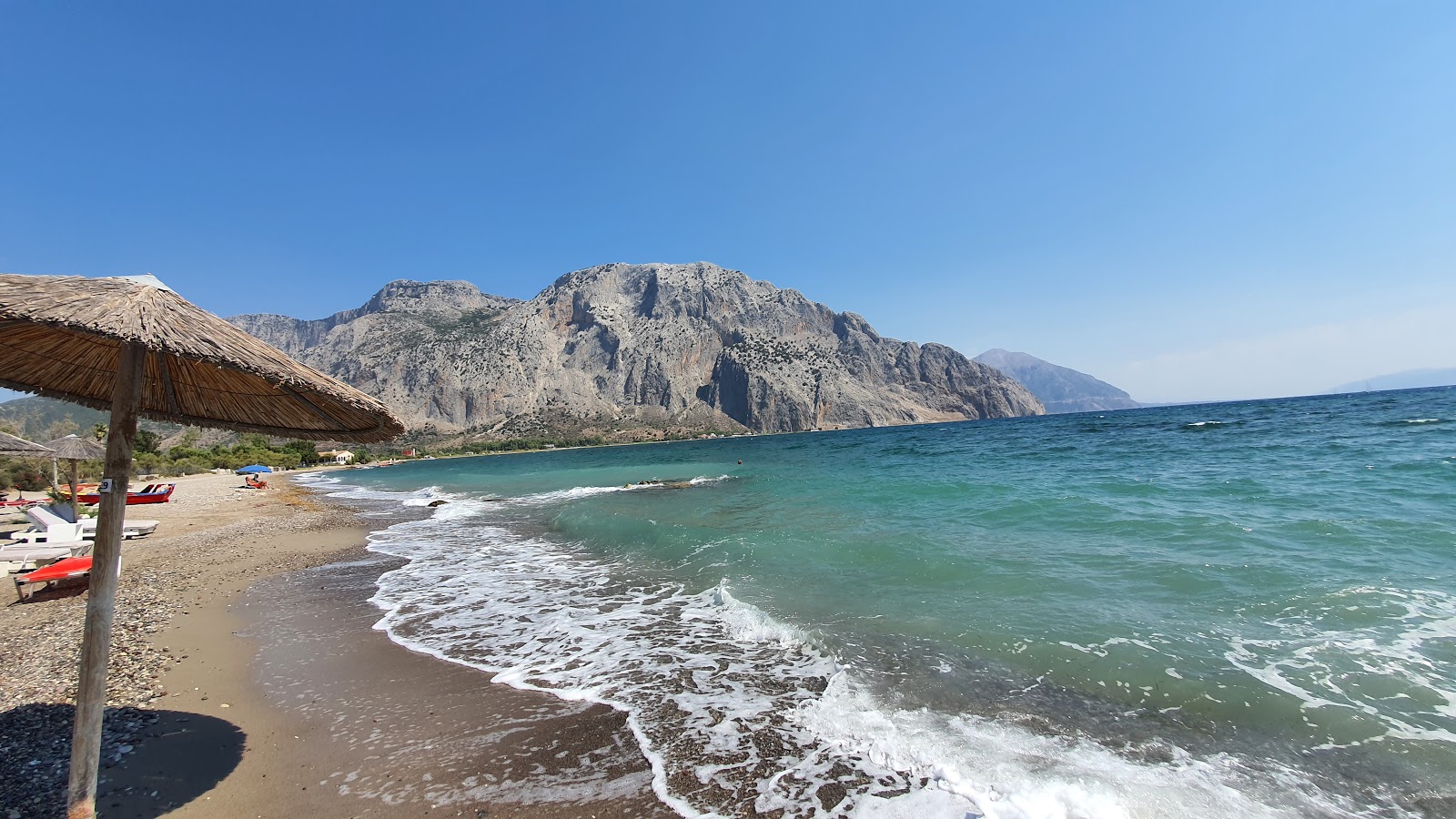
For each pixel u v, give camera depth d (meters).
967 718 5.44
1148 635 6.92
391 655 7.73
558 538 16.86
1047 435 56.62
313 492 41.91
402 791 4.65
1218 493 15.91
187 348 3.17
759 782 4.62
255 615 9.74
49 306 2.93
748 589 9.91
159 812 4.37
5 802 4.27
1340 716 5.09
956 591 9.06
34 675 6.83
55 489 22.89
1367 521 11.30
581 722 5.73
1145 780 4.42
